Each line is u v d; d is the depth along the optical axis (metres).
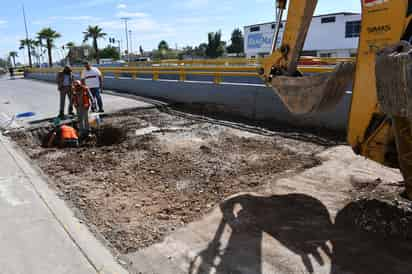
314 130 8.02
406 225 3.70
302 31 4.74
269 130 8.29
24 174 5.62
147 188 5.12
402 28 3.44
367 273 3.01
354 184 4.83
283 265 3.15
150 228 3.90
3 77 41.31
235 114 10.26
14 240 3.60
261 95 9.47
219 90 10.80
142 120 9.82
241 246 3.47
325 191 4.65
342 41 38.66
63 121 9.34
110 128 8.95
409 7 3.39
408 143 3.20
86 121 8.70
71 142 8.08
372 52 3.71
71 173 5.88
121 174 5.75
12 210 4.29
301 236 3.61
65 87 10.05
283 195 4.59
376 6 3.61
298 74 5.05
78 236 3.68
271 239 3.57
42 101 14.23
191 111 10.98
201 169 5.81
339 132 7.66
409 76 2.75
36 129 8.94
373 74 3.74
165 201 4.64
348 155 6.02
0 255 3.36
